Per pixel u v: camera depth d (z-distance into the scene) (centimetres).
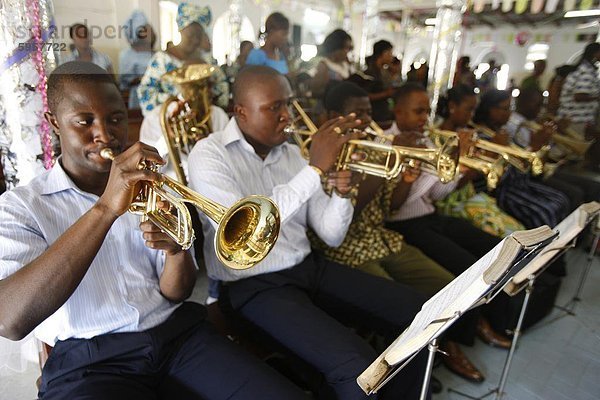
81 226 83
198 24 220
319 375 127
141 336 106
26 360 152
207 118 211
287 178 160
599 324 221
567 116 381
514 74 548
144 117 216
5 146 145
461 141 214
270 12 291
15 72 136
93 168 102
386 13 412
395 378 132
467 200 250
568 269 281
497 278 78
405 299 147
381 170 147
